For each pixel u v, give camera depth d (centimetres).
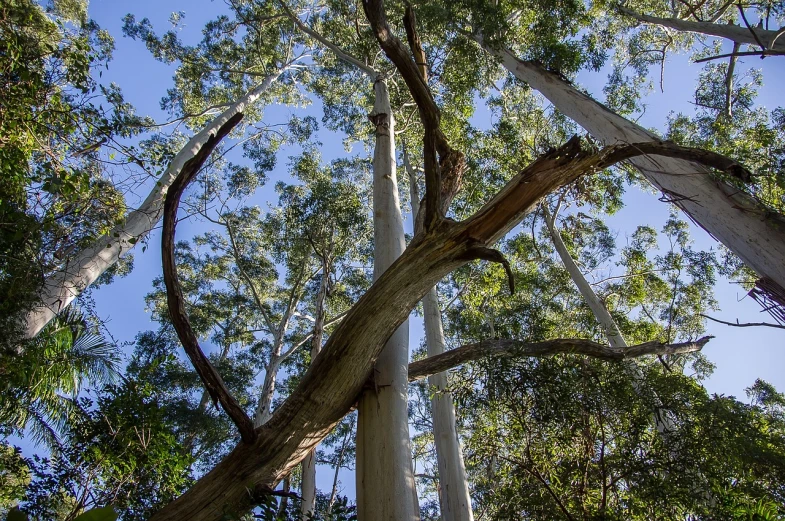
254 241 1505
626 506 377
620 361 470
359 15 1273
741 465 398
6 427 558
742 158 709
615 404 405
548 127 1191
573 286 1221
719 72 1179
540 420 401
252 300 1517
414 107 1235
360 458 358
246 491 320
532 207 362
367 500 338
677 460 371
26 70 473
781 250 455
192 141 1101
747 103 1135
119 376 611
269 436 333
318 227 1219
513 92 1272
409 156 1293
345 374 345
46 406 589
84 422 482
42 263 489
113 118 538
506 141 1127
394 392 378
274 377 1123
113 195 554
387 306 349
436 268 352
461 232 355
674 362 1145
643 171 609
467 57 1090
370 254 1357
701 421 407
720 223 503
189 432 1198
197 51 1456
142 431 481
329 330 1416
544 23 1102
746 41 915
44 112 494
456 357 571
